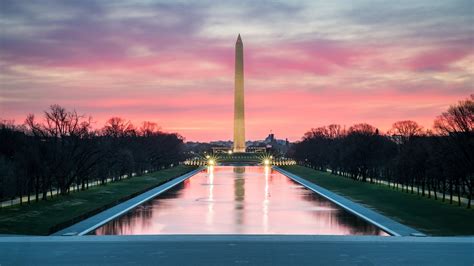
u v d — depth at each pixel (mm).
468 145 110312
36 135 133750
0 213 95438
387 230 81312
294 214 102375
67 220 90188
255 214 102125
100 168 164125
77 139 136875
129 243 52281
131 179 199375
